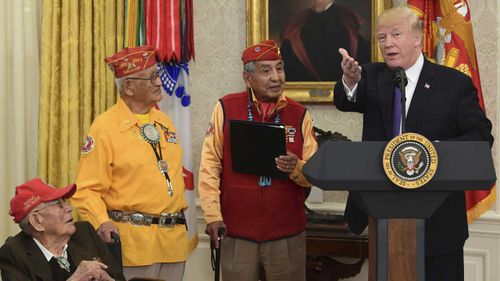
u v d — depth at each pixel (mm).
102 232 2992
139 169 3162
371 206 1881
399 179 1836
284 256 3438
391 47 2709
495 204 4305
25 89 4547
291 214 3449
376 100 2824
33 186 2711
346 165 1859
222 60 4723
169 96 4414
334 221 4156
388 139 2752
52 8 4434
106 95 4418
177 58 4328
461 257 2725
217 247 3443
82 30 4418
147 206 3148
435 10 4113
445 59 3957
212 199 3484
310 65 4496
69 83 4426
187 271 4781
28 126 4590
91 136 3184
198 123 4773
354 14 4422
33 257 2660
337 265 4188
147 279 2414
